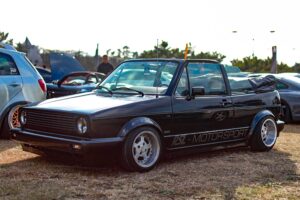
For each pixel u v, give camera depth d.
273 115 8.07
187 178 5.89
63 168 6.18
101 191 5.18
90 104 6.14
